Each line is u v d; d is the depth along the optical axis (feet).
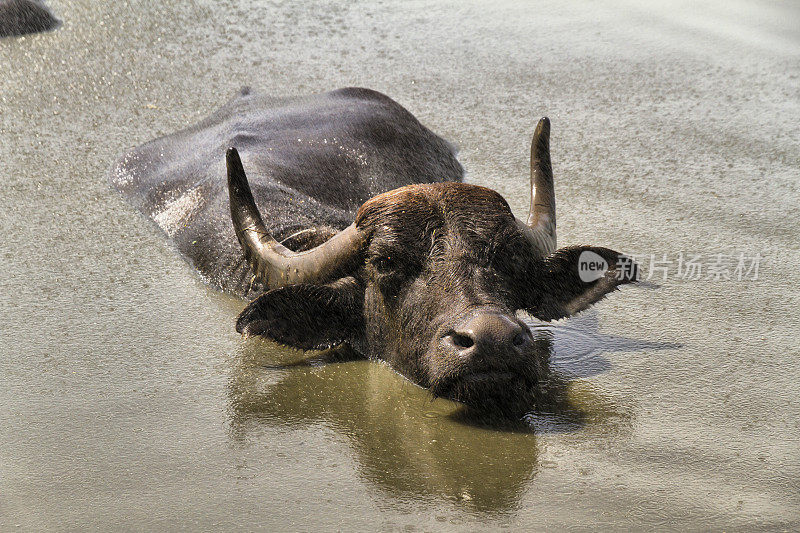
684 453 58.13
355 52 161.48
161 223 98.12
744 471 56.03
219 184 97.30
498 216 65.41
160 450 59.47
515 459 57.82
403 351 66.54
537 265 67.67
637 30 170.30
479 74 149.07
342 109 113.09
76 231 96.58
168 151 111.75
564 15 180.75
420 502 53.47
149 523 51.98
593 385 66.90
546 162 74.79
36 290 83.61
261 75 150.30
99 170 113.29
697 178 108.27
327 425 62.39
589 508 52.60
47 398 66.03
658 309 78.59
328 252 69.21
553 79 145.89
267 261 72.49
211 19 181.78
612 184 106.83
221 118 117.60
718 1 189.06
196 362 71.51
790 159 113.50
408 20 179.52
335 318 70.33
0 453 59.21
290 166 98.73
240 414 63.87
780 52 156.35
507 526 51.08
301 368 70.69
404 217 65.51
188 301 81.87
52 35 171.42
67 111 134.31
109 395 66.49
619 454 58.13
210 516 52.49
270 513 52.65
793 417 62.08
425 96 139.44
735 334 73.97
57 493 54.95
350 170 101.09
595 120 128.36
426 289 63.72
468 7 186.91
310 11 186.60
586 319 77.36
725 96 136.67
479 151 118.52
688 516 51.75
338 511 52.70
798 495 53.57
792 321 75.82
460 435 60.85
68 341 74.54
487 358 57.11
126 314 79.30
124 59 158.61
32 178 110.52
